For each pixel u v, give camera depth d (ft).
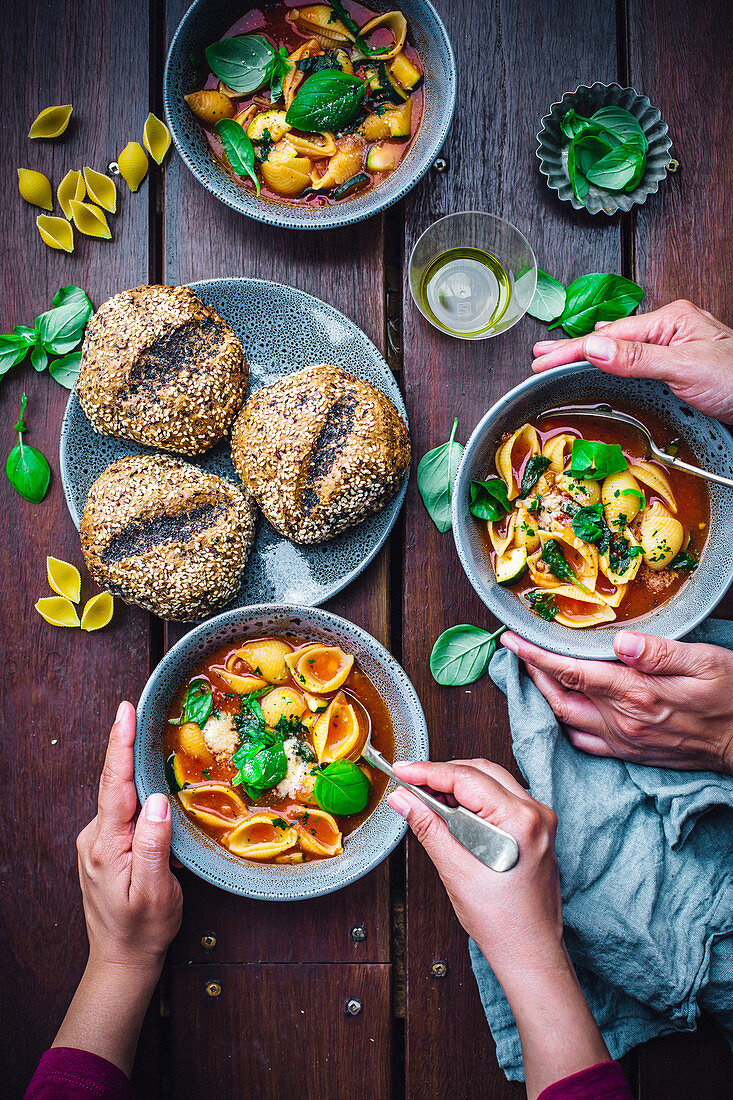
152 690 2.15
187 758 2.24
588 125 2.34
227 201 2.21
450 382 2.37
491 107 2.39
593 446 2.18
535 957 1.96
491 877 1.97
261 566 2.31
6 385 2.36
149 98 2.38
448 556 2.35
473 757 2.33
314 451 2.19
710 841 2.30
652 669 2.15
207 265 2.37
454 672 2.33
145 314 2.20
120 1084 2.06
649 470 2.25
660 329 2.26
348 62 2.30
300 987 2.33
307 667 2.25
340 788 2.17
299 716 2.24
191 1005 2.32
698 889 2.26
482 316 2.37
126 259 2.38
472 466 2.21
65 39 2.37
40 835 2.34
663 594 2.27
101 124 2.38
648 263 2.40
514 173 2.39
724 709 2.17
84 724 2.35
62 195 2.36
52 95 2.37
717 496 2.23
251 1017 2.32
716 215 2.40
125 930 2.13
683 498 2.27
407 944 2.33
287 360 2.33
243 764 2.19
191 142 2.26
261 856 2.20
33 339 2.33
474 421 2.37
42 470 2.34
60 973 2.33
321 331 2.30
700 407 2.17
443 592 2.35
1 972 2.32
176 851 2.15
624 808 2.27
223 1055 2.31
